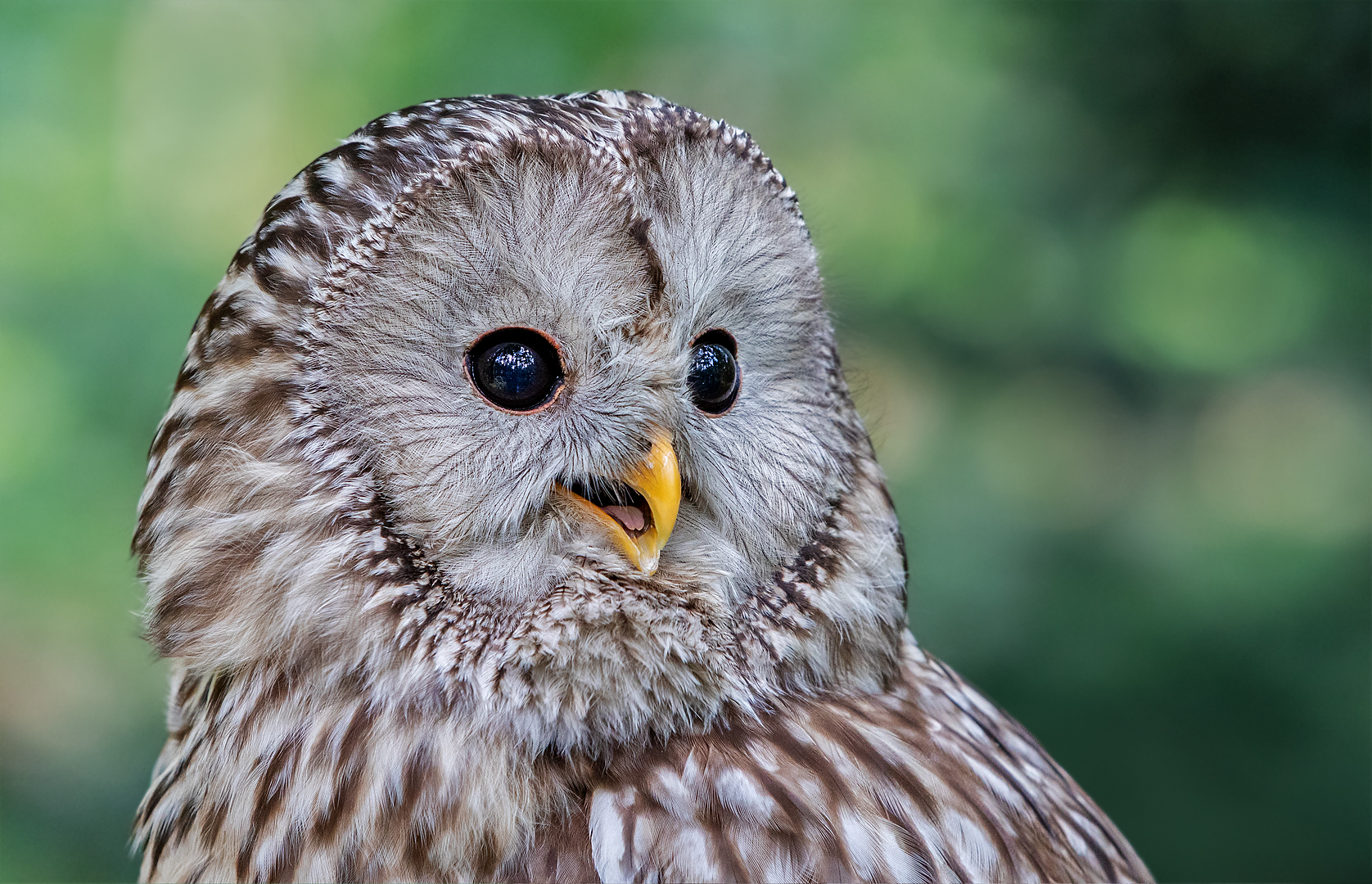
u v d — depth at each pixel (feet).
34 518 38.42
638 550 17.03
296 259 16.78
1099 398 49.65
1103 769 36.50
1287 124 41.73
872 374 24.77
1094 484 48.16
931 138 48.96
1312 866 34.42
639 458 17.12
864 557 18.98
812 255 19.29
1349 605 39.06
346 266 16.52
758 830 15.94
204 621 17.21
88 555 39.24
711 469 17.71
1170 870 34.94
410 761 16.38
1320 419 48.91
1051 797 19.44
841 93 49.83
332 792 16.49
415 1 43.62
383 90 43.55
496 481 16.79
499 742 16.48
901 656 20.18
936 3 48.26
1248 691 37.24
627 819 15.97
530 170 16.60
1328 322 45.78
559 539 17.20
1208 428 49.37
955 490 45.50
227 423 17.03
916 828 16.75
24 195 43.04
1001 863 17.02
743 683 17.58
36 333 39.73
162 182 46.44
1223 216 44.14
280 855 16.66
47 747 40.09
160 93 47.60
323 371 16.60
